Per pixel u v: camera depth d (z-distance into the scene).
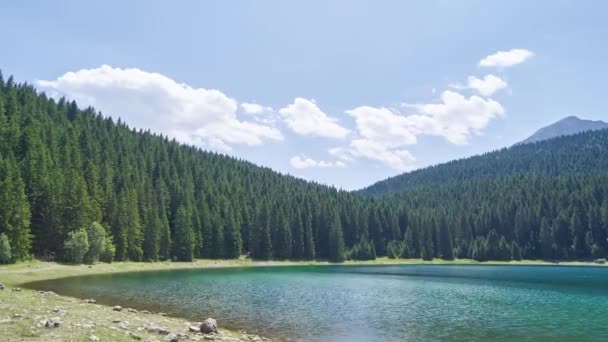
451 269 132.00
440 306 49.38
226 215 148.00
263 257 150.38
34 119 132.12
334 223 164.50
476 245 179.62
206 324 30.03
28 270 73.62
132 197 114.25
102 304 42.81
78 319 26.95
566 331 36.06
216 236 142.12
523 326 38.00
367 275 101.06
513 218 190.00
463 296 59.34
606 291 66.94
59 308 30.31
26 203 83.88
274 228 155.62
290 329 34.84
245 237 156.12
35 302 33.44
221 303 47.50
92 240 95.06
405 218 198.00
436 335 34.12
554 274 109.06
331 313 43.19
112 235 106.75
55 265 84.44
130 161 155.88
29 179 94.38
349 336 33.12
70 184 96.31
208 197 162.00
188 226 129.75
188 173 177.00
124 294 52.31
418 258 178.50
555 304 51.88
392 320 40.06
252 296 54.69
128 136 189.38
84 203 96.94
